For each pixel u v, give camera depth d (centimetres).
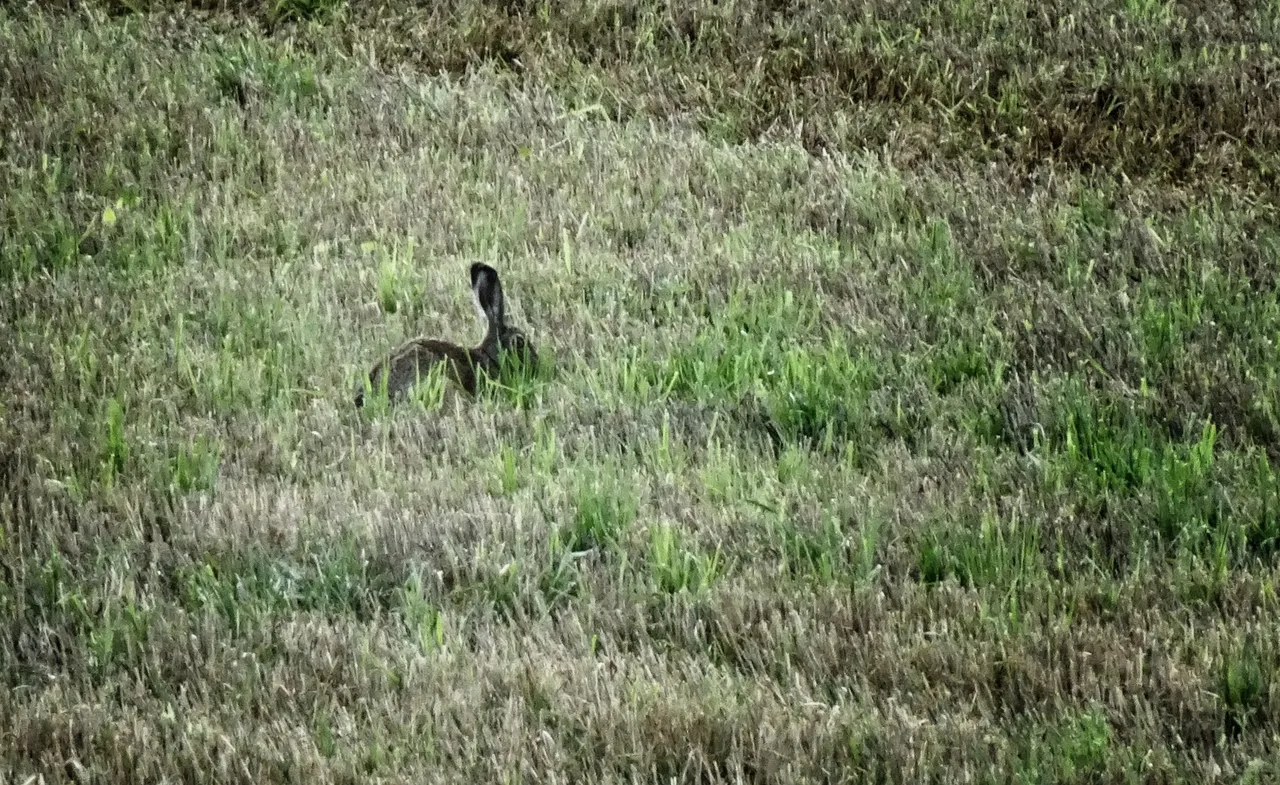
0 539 1513
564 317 2192
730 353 2025
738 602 1432
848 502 1642
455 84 3094
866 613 1430
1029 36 3250
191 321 2123
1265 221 2594
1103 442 1764
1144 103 2978
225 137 2709
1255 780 1155
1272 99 2952
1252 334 2148
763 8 3366
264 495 1616
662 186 2667
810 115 2994
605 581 1498
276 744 1209
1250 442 1828
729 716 1235
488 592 1458
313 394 1934
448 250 2442
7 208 2408
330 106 2959
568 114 2983
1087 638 1370
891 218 2567
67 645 1371
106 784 1161
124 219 2409
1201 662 1329
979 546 1544
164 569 1511
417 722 1241
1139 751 1192
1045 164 2816
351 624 1396
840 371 1997
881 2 3353
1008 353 2081
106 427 1762
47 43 2969
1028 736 1225
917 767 1170
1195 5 3388
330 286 2261
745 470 1758
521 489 1681
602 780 1158
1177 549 1580
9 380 1884
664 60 3209
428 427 1830
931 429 1848
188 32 3159
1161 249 2438
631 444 1823
